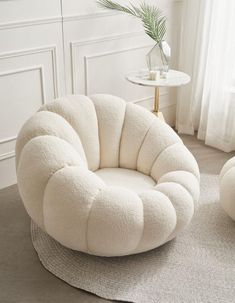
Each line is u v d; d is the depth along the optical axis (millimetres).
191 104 3338
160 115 2951
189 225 2254
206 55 3146
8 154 2586
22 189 1891
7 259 1979
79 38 2727
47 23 2510
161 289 1807
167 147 2219
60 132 2057
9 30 2350
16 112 2549
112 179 2182
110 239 1756
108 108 2307
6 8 2295
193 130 3432
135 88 3242
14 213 2340
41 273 1894
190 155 2199
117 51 2977
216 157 3070
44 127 2025
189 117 3400
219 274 1905
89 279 1849
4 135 2537
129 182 2158
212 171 2854
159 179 2129
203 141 3338
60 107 2184
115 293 1776
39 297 1763
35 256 2002
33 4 2408
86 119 2230
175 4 3193
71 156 1910
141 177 2230
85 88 2896
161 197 1871
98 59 2895
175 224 1878
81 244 1805
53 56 2615
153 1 3037
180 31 3316
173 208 1881
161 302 1737
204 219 2311
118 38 2953
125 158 2324
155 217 1800
